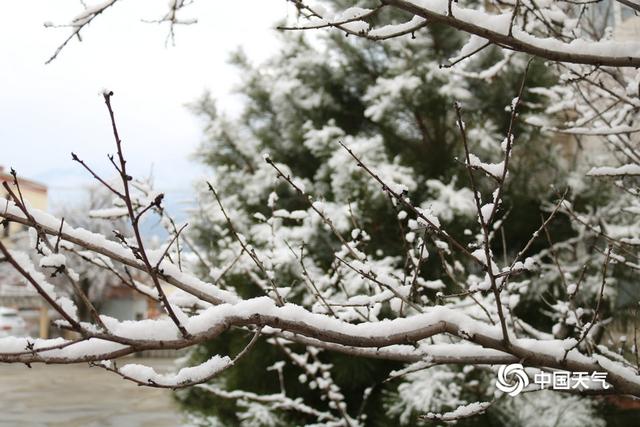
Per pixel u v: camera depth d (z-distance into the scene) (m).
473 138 6.35
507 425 4.96
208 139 8.13
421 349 2.44
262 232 5.61
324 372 4.34
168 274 2.21
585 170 6.19
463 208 5.61
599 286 5.29
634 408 5.30
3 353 1.57
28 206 1.97
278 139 8.26
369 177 5.79
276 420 6.24
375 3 6.58
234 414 7.17
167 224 3.02
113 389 12.02
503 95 6.74
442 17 1.97
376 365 6.04
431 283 3.31
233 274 5.70
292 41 7.94
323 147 6.44
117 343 1.63
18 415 9.33
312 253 5.94
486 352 2.37
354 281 4.35
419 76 6.65
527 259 2.19
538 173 6.47
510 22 1.97
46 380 13.41
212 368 1.77
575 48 2.04
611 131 3.22
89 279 19.20
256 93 8.48
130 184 2.83
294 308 1.93
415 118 7.21
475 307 3.78
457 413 2.39
